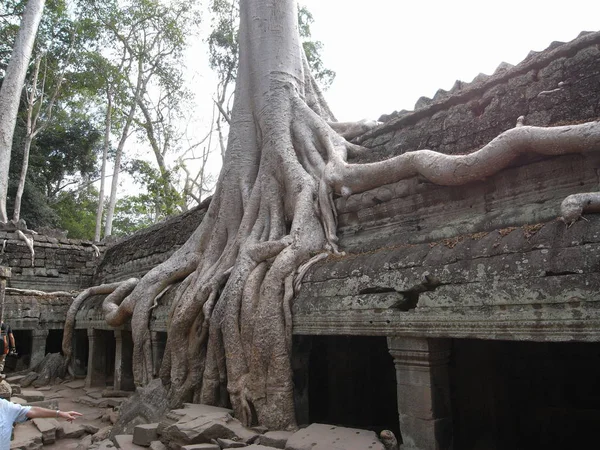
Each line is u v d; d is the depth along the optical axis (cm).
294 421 586
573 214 384
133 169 2747
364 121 870
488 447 553
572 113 539
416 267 488
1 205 1772
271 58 946
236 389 628
